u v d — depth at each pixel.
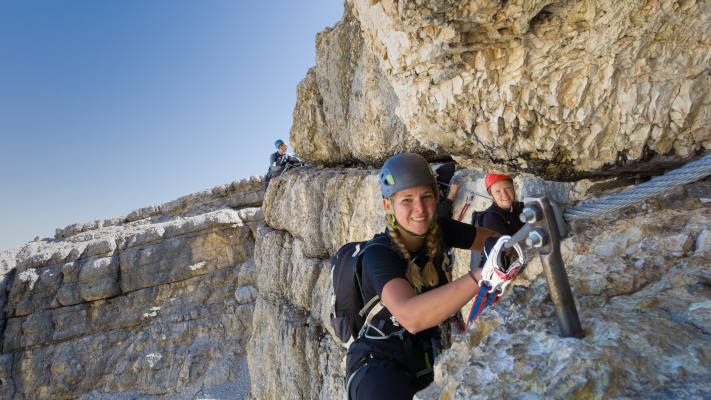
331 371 5.18
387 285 1.31
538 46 1.60
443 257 1.65
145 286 21.94
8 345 21.22
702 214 1.35
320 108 7.12
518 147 1.96
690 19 1.41
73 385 20.45
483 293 1.02
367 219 4.62
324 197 5.90
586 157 1.89
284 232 8.06
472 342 1.17
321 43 6.52
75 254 22.58
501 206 2.56
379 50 2.02
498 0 1.41
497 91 1.79
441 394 1.08
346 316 1.71
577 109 1.71
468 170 3.65
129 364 20.72
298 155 7.96
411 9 1.53
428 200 1.47
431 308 1.07
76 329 21.61
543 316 1.09
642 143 1.72
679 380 0.75
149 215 25.33
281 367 6.61
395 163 1.46
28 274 22.05
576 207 0.85
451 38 1.60
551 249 0.87
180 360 20.42
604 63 1.58
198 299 21.77
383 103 4.91
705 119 1.58
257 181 24.97
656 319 0.94
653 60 1.53
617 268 1.19
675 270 1.11
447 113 2.01
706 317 0.89
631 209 1.71
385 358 1.60
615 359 0.83
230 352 20.56
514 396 0.85
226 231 22.41
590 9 1.45
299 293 6.49
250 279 21.50
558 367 0.86
